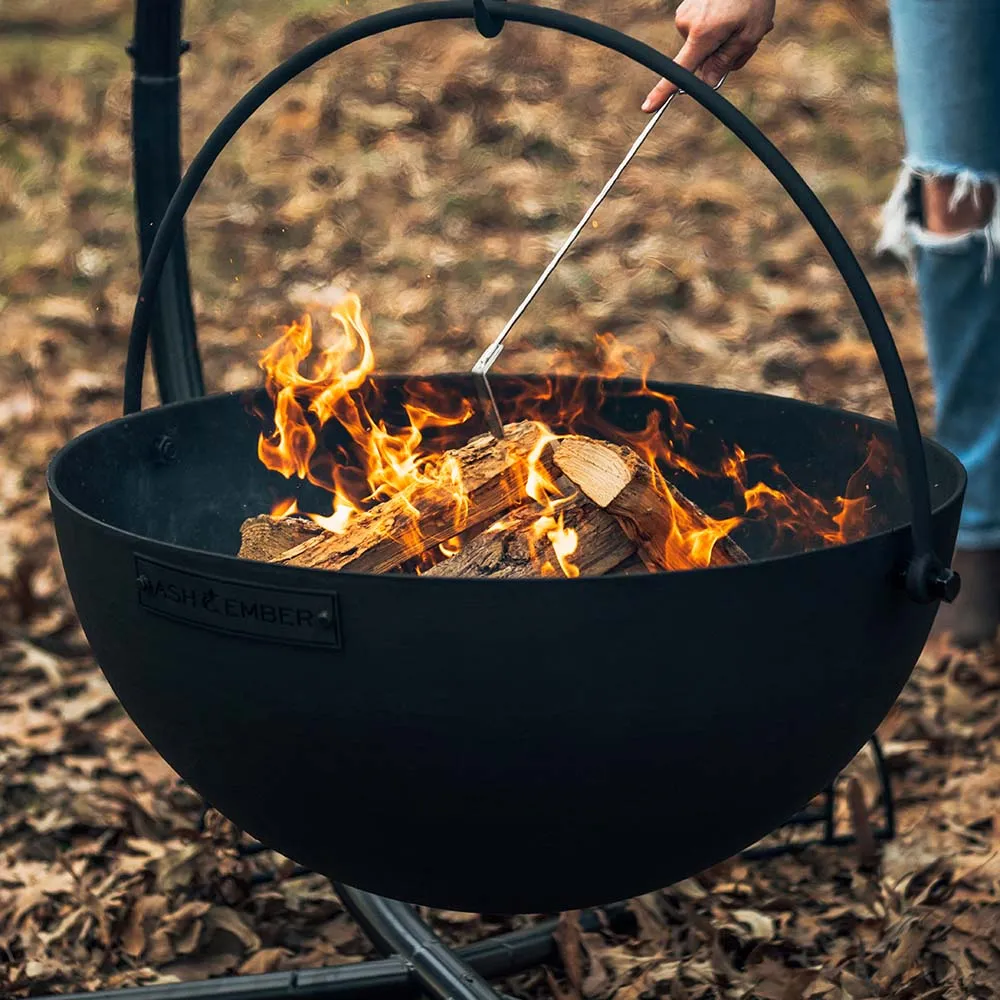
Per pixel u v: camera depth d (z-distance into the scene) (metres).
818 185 5.19
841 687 1.29
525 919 1.96
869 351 4.01
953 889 1.93
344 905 1.75
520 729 1.19
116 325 4.27
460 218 4.98
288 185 5.21
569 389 1.93
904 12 2.29
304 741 1.24
